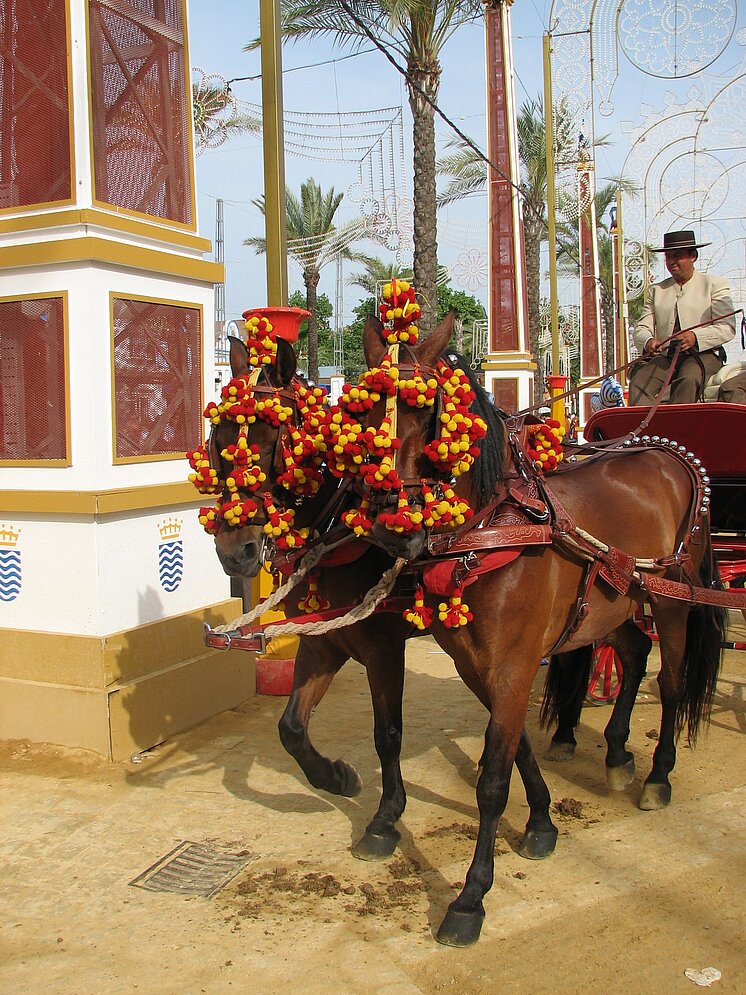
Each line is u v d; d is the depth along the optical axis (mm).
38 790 4715
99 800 4598
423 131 12938
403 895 3686
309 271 24500
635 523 4289
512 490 3594
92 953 3307
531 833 4023
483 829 3436
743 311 5816
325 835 4238
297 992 3070
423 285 13227
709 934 3416
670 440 5023
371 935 3408
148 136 5594
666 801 4527
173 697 5520
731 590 4973
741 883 3783
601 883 3785
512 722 3463
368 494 3264
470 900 3379
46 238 5117
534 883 3785
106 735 5059
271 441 3643
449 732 5621
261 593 6453
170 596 5641
